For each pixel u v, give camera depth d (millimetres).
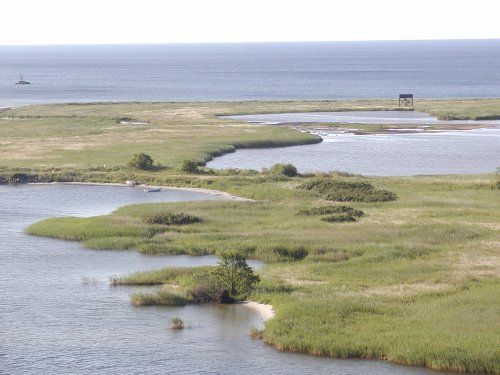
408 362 43062
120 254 66125
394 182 97562
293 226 74312
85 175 103875
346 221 75875
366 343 44625
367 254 64062
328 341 45031
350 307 50438
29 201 90375
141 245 67125
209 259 64375
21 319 49906
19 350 44781
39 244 69250
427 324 47375
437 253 64562
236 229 73625
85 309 51938
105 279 58781
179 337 47031
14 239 71188
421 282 56719
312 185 93312
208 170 106312
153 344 45906
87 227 73312
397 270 59469
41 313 51062
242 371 42188
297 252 65375
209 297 53906
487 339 44438
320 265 61344
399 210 80812
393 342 44594
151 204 84688
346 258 63688
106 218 77250
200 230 73188
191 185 98500
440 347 43469
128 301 53625
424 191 93000
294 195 89562
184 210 81500
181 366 42750
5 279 58625
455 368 42094
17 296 54562
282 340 45438
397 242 67812
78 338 46719
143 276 58156
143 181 101312
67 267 62000
